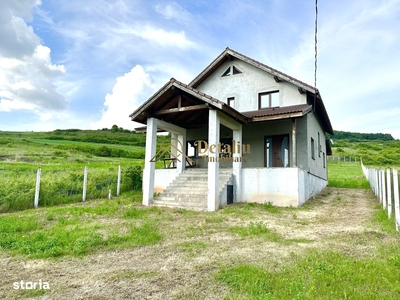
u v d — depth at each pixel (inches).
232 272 169.2
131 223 319.3
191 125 599.5
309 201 504.1
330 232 272.1
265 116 481.7
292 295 136.4
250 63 599.5
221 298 139.7
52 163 1097.4
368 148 2933.1
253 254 207.5
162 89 452.8
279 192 463.8
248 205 446.9
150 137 482.3
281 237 258.2
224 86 648.4
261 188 479.5
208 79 671.1
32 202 435.5
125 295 146.3
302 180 482.3
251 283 153.0
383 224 288.4
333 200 521.7
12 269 187.0
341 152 2546.8
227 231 284.5
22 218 340.8
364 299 131.0
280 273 166.2
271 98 599.2
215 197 418.3
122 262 198.8
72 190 506.0
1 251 222.8
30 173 563.5
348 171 1315.2
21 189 445.4
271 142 575.2
